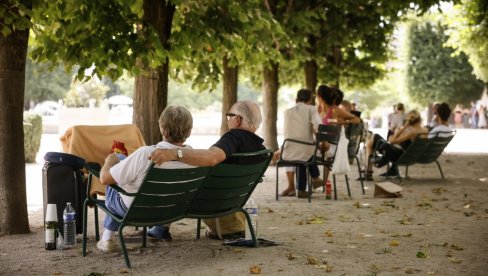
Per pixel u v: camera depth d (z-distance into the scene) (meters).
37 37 10.54
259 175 7.37
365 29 23.56
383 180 15.14
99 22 9.98
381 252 7.14
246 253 7.00
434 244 7.61
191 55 12.04
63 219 7.50
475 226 8.87
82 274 6.15
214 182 6.82
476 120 60.72
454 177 15.91
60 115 28.97
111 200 6.67
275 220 9.39
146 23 10.57
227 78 19.31
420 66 60.94
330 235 8.12
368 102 76.12
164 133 6.54
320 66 27.77
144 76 11.17
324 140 11.42
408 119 14.77
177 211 6.79
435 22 60.12
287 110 11.90
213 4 11.36
